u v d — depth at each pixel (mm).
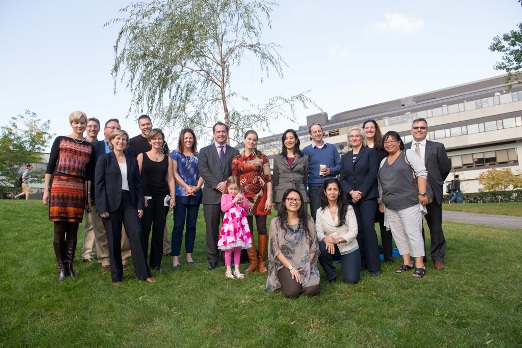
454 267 5629
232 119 12406
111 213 5074
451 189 27531
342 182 5855
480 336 3477
